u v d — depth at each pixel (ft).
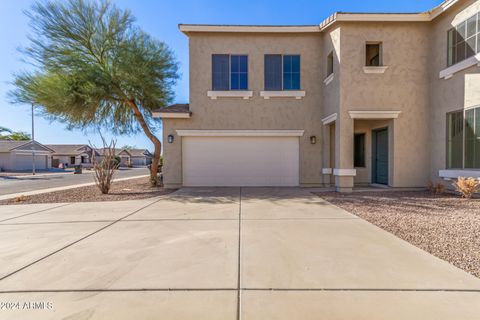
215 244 15.38
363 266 12.32
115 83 41.27
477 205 25.64
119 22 40.73
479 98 28.94
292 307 9.20
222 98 41.93
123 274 11.70
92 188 44.62
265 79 42.16
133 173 106.73
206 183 42.39
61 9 38.19
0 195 37.42
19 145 136.05
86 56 41.14
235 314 8.85
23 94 39.14
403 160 35.53
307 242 15.58
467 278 11.09
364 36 35.40
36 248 14.92
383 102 35.29
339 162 35.45
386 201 28.17
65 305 9.39
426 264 12.46
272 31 41.09
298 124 41.93
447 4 31.81
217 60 42.14
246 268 12.20
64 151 196.65
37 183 60.85
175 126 41.88
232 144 42.37
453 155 32.24
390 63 35.45
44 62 38.70
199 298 9.80
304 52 41.81
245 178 42.37
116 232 17.87
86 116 43.37
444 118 33.17
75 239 16.46
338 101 35.68
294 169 42.29
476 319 8.48
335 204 26.96
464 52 30.66
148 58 42.11
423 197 30.30
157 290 10.35
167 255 13.79
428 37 35.55
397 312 8.87
